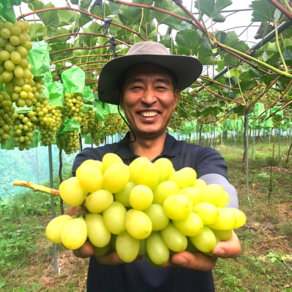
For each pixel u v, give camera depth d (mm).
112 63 1729
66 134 3783
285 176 10352
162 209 919
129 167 1072
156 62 1707
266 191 8156
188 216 892
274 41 2859
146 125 1752
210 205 946
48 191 908
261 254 4594
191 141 24672
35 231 5832
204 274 1599
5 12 1061
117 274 1627
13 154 9156
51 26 2533
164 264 999
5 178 8703
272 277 3994
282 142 21703
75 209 1071
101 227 886
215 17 1974
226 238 1000
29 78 1229
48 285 3900
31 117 2215
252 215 6066
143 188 879
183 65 1791
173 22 2447
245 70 3568
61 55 3629
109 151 1991
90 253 936
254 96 5664
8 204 7336
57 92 3111
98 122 5070
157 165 1088
